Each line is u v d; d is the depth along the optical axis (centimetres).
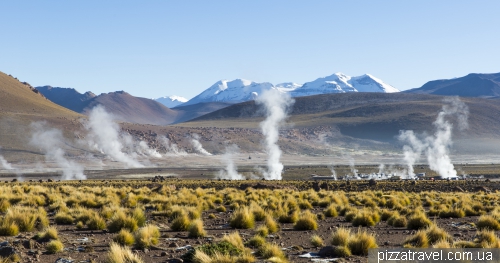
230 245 1547
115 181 9475
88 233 2109
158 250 1708
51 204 3312
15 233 1989
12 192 4009
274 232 2180
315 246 1770
